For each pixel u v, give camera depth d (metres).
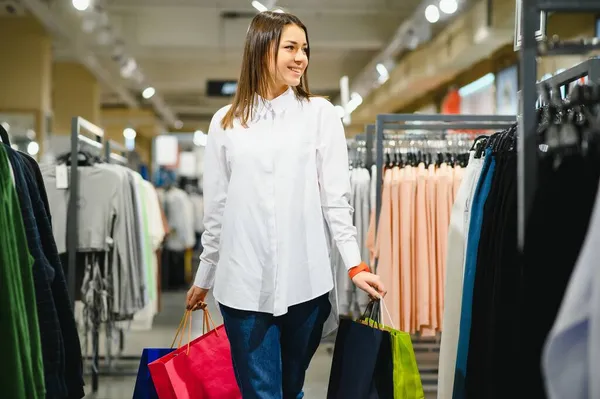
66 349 2.58
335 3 11.45
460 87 12.33
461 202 2.64
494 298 2.07
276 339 2.11
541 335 1.58
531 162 1.59
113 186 4.25
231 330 2.13
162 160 14.70
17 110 11.44
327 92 18.20
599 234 1.23
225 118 2.19
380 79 13.55
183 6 11.43
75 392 2.61
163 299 9.06
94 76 15.36
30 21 11.44
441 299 3.80
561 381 1.28
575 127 1.64
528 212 1.59
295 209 2.12
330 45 12.52
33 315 2.19
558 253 1.58
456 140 4.09
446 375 2.59
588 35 6.37
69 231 4.16
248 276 2.10
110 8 11.61
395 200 3.85
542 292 1.58
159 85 17.23
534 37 1.57
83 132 11.27
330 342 6.20
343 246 2.15
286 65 2.12
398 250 3.83
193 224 10.88
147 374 2.51
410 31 10.68
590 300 1.24
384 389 2.03
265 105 2.17
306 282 2.11
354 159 5.06
